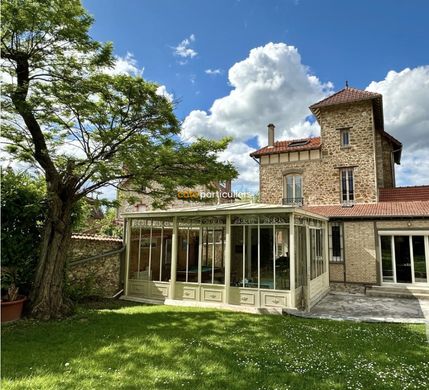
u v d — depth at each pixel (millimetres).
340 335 6695
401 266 13266
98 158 8242
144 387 3992
